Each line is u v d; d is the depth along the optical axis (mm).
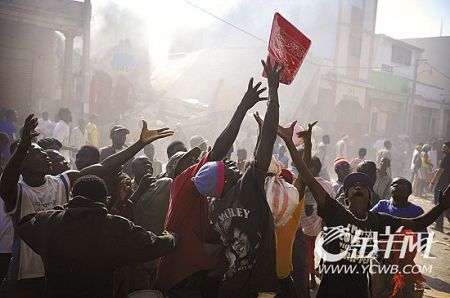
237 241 2773
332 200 3025
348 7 26281
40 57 16922
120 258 2561
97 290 2557
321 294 3078
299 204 3420
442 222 9898
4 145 5750
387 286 3912
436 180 10391
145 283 3531
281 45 2992
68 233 2535
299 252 4621
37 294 3377
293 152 3068
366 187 3117
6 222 3596
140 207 3777
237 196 2814
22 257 3285
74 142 11398
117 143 5691
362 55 27672
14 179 2936
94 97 19391
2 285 3621
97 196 2627
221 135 3154
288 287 3391
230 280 2783
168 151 4879
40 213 2697
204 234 2975
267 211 2803
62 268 2533
